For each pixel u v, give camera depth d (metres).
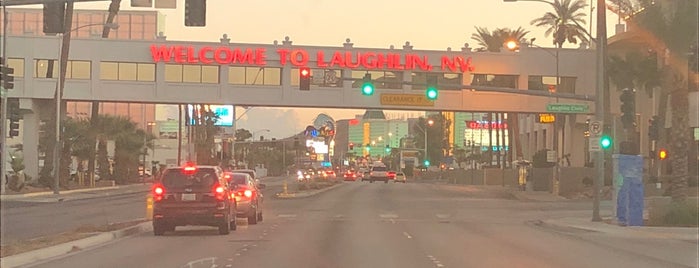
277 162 154.38
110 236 21.98
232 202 24.59
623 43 58.00
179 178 23.25
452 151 163.50
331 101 63.81
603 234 24.75
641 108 67.94
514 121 81.06
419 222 30.08
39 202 45.31
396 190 66.81
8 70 29.73
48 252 17.62
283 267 15.55
